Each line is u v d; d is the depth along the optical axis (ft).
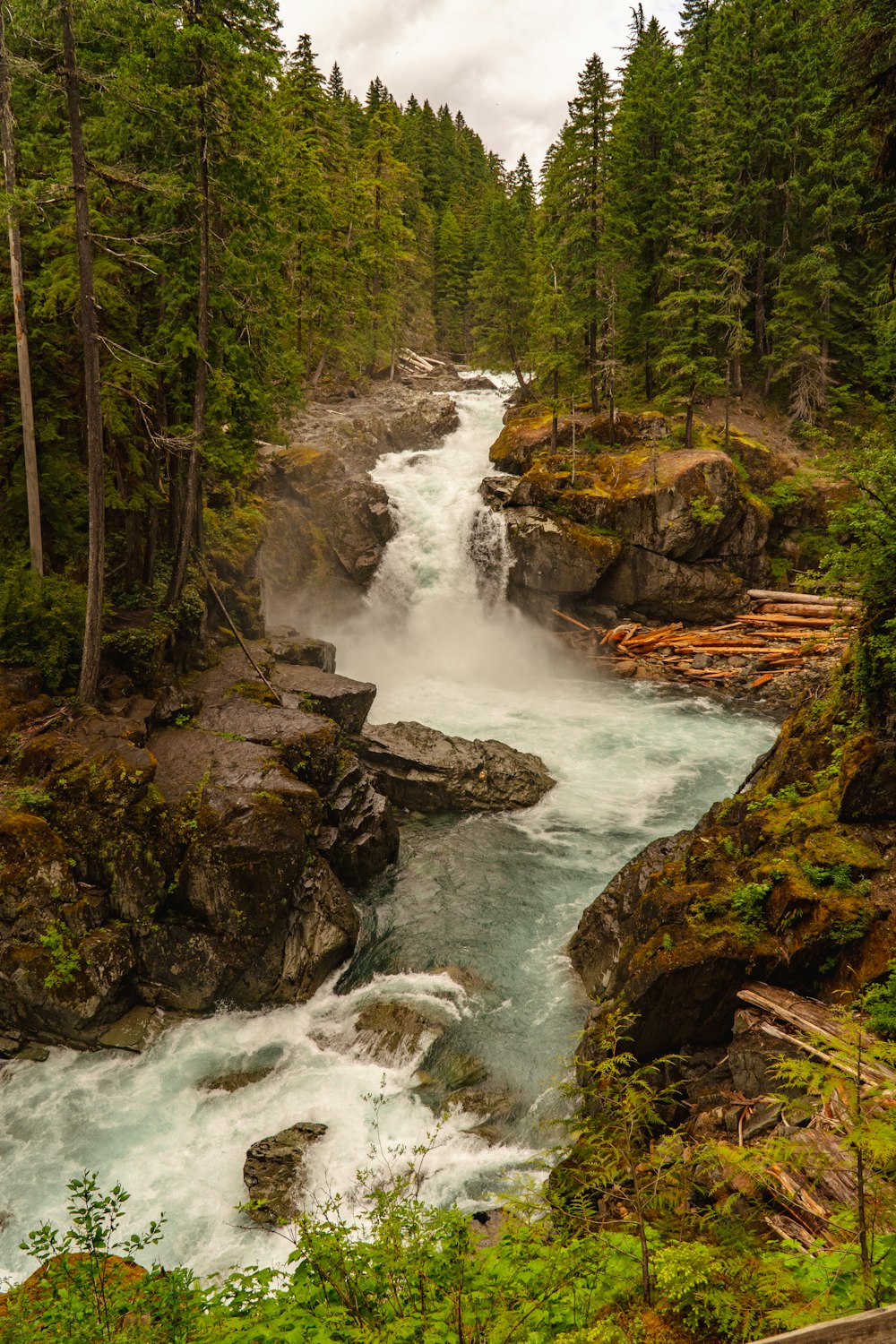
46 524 75.56
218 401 74.18
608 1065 18.80
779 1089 29.91
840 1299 14.16
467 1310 15.75
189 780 56.03
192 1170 39.04
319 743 64.08
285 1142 39.65
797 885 36.45
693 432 135.74
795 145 144.25
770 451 133.08
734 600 121.70
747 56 151.33
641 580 120.06
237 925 50.72
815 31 145.38
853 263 147.43
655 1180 17.97
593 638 121.08
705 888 40.34
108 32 61.67
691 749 88.38
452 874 64.23
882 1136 14.48
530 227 223.92
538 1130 39.63
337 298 164.35
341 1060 46.24
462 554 128.36
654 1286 16.26
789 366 142.00
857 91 46.16
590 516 120.26
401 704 102.06
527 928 56.90
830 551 44.50
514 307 178.50
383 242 187.32
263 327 78.07
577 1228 18.24
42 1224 36.14
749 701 103.40
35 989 46.96
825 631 113.09
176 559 74.49
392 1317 16.56
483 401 186.50
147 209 69.67
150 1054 47.29
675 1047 36.63
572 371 146.20
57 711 59.62
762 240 155.02
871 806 39.17
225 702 69.82
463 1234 17.31
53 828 51.39
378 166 189.47
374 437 152.25
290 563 116.88
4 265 70.49
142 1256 34.35
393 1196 18.95
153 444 72.95
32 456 67.67
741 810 46.98
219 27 64.23
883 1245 15.35
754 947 35.53
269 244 76.07
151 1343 17.79
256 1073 45.50
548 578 120.78
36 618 63.77
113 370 69.15
